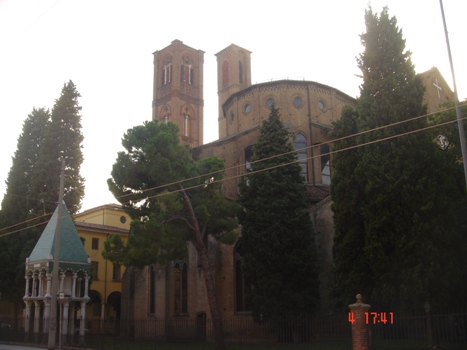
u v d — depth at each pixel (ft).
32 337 126.82
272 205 117.19
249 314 129.59
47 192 160.76
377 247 85.81
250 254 117.91
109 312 214.90
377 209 87.81
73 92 173.99
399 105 90.58
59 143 167.53
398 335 84.48
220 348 104.37
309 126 166.09
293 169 122.62
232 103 185.78
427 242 81.76
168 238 104.06
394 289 83.97
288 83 170.71
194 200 115.34
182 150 112.78
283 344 106.22
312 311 113.91
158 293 152.25
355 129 101.30
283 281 114.73
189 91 284.00
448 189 89.86
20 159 172.35
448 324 80.89
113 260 104.06
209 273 109.19
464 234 87.15
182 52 285.43
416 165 86.69
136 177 108.99
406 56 95.20
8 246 159.22
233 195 164.55
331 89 175.22
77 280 130.00
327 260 125.59
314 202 139.54
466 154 67.67
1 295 158.81
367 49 97.60
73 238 130.21
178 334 142.00
